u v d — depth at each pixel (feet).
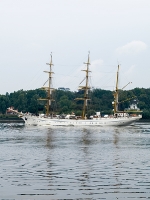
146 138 426.92
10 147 303.48
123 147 304.09
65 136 463.83
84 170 181.57
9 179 160.35
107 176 166.81
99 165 197.26
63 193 138.10
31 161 212.43
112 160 217.36
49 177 164.55
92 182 154.92
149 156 237.86
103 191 140.87
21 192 139.13
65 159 221.87
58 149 285.43
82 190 142.20
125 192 139.33
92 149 285.84
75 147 303.27
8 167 190.19
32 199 130.72
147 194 136.56
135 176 166.61
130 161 212.84
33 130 632.38
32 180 158.51
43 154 248.52
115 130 631.97
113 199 130.82
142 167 190.29
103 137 443.32
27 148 294.05
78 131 594.65
